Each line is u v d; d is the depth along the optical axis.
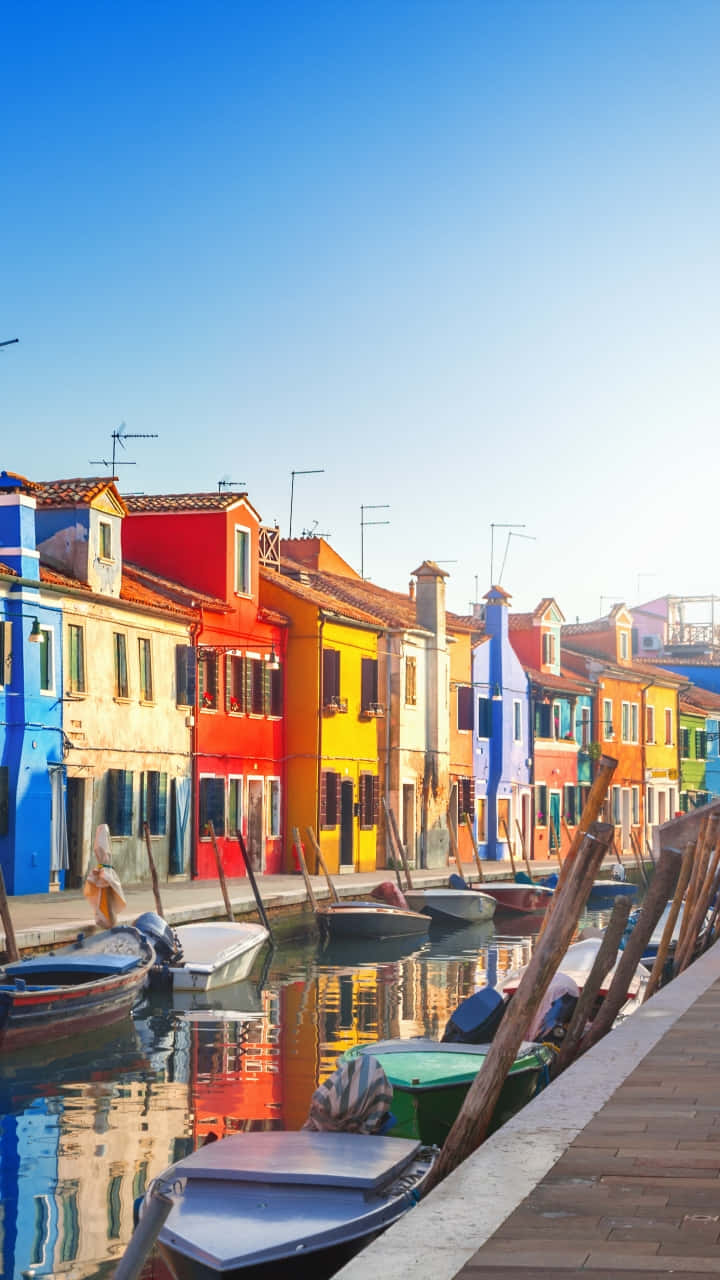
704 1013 11.47
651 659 88.62
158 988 24.39
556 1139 6.90
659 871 14.58
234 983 26.38
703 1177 6.19
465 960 31.97
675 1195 5.91
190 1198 8.60
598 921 43.19
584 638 74.69
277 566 49.50
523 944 35.81
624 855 68.31
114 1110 15.84
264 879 41.62
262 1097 16.69
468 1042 14.16
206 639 40.91
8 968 20.42
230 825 42.06
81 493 35.31
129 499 43.81
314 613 45.88
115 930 23.73
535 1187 6.03
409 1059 13.02
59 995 19.09
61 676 33.81
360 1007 24.31
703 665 87.81
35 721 32.53
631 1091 8.12
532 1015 9.13
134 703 37.03
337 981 27.70
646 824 73.56
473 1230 5.43
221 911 31.09
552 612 66.31
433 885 44.97
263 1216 8.30
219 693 41.50
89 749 34.84
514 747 60.88
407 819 52.38
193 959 25.08
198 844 40.00
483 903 40.06
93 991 19.78
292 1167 8.91
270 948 31.52
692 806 80.00
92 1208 12.02
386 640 51.09
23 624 32.28
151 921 24.44
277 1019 22.67
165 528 42.62
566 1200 5.83
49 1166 13.35
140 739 37.28
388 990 26.59
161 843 38.28
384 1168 8.93
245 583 43.41
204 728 40.59
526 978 9.20
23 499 32.62
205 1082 17.52
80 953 22.86
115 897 25.05
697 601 94.75
